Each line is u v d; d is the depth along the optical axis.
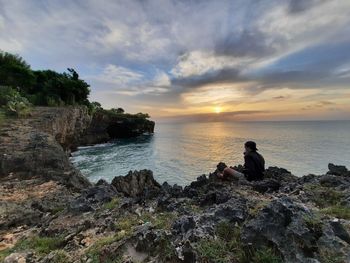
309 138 66.00
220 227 3.84
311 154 36.28
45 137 17.36
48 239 5.01
